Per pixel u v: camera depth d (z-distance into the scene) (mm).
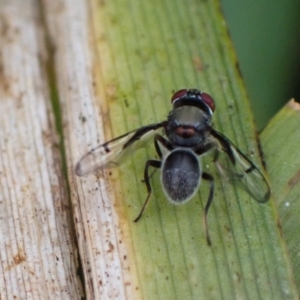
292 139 122
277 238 119
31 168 123
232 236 119
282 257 118
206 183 121
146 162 119
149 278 118
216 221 119
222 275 118
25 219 121
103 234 119
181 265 118
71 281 120
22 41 128
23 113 125
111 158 119
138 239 119
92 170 118
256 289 117
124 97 124
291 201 121
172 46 126
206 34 126
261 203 119
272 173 122
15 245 121
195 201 120
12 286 120
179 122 118
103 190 121
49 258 120
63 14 128
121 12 127
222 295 117
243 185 118
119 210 120
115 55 125
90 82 125
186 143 118
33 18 128
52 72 126
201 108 120
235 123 123
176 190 117
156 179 121
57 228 121
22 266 120
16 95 126
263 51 128
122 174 121
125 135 119
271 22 128
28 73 126
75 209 121
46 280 120
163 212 120
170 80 125
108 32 126
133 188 120
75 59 126
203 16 127
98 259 119
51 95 125
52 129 124
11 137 124
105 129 123
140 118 123
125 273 118
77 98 125
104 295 118
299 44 128
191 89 121
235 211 120
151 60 125
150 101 124
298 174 122
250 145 122
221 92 124
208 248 118
